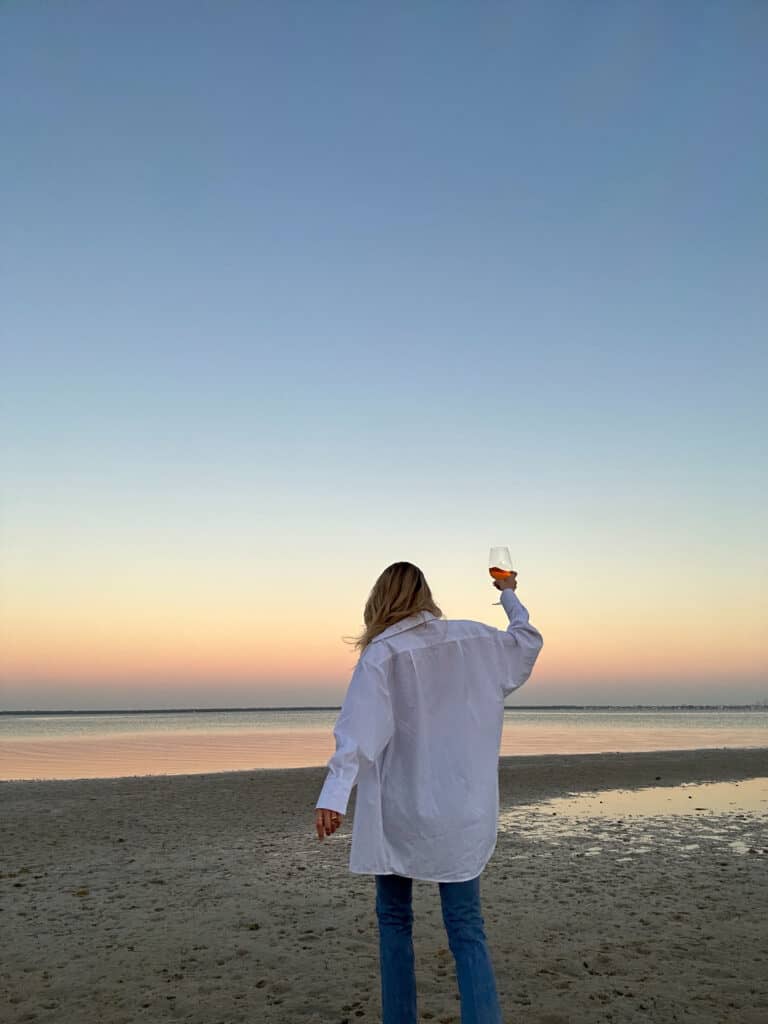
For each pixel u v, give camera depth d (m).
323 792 2.57
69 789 13.80
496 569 3.34
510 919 5.46
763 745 27.92
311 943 4.92
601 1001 3.87
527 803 12.20
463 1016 2.60
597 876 6.99
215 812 11.09
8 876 7.08
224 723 84.12
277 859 7.84
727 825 10.03
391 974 2.79
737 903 5.93
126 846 8.60
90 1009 3.83
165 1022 3.66
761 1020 3.62
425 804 2.75
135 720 109.56
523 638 3.05
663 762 18.95
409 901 2.91
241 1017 3.71
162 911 5.77
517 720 81.31
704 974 4.27
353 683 2.81
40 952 4.77
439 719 2.86
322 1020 3.67
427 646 2.91
